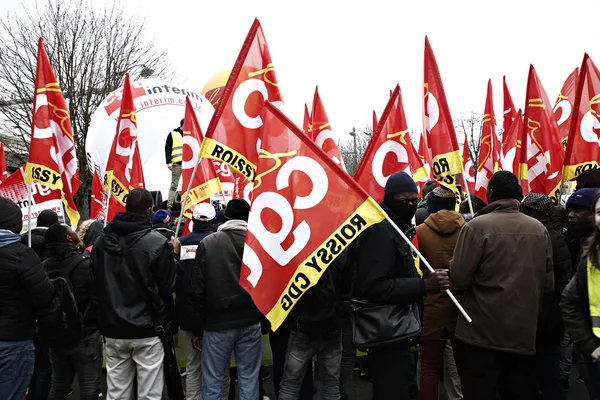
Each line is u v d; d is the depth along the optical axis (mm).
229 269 4027
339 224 3350
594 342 2859
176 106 10109
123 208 5727
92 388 4387
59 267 4391
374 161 4297
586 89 5383
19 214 3740
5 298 3557
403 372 3400
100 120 9688
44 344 4191
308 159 3443
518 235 3445
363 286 3330
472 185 10938
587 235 4117
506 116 8906
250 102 4406
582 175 4918
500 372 3590
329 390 4102
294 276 3387
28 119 19016
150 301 4062
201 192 5680
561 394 3955
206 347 4078
